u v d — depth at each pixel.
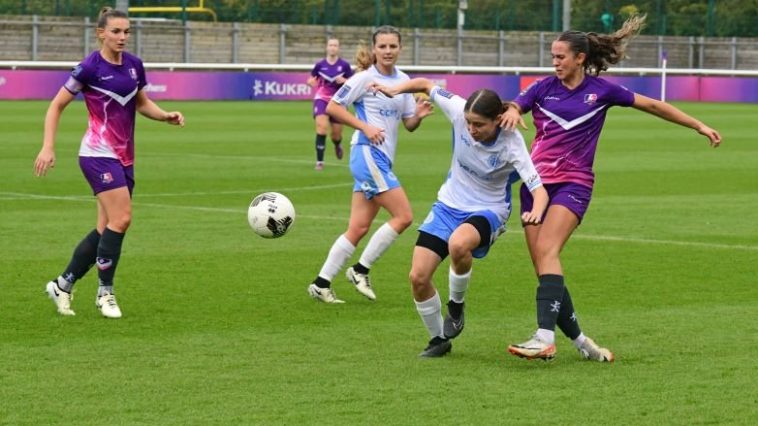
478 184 17.75
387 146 22.69
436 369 17.09
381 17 124.50
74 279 20.91
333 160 53.44
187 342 18.69
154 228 31.62
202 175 46.00
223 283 23.98
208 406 15.01
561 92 17.77
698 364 17.47
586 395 15.68
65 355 17.73
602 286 23.95
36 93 94.25
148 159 52.03
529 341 16.95
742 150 59.91
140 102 21.53
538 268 17.56
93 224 32.31
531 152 18.12
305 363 17.38
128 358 17.56
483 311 21.42
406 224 22.47
